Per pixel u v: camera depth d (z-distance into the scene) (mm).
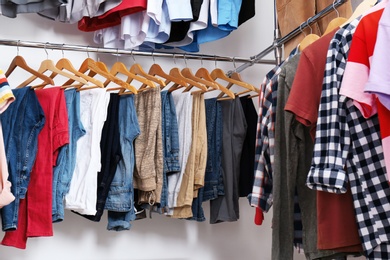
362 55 1225
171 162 2053
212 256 2475
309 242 1432
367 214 1240
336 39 1328
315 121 1354
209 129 2193
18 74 2268
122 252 2336
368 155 1252
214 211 2193
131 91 2006
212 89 2125
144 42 2289
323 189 1264
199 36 2248
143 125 2035
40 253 2211
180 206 2051
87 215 1943
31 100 1846
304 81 1371
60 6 2125
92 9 2074
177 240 2430
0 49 2266
